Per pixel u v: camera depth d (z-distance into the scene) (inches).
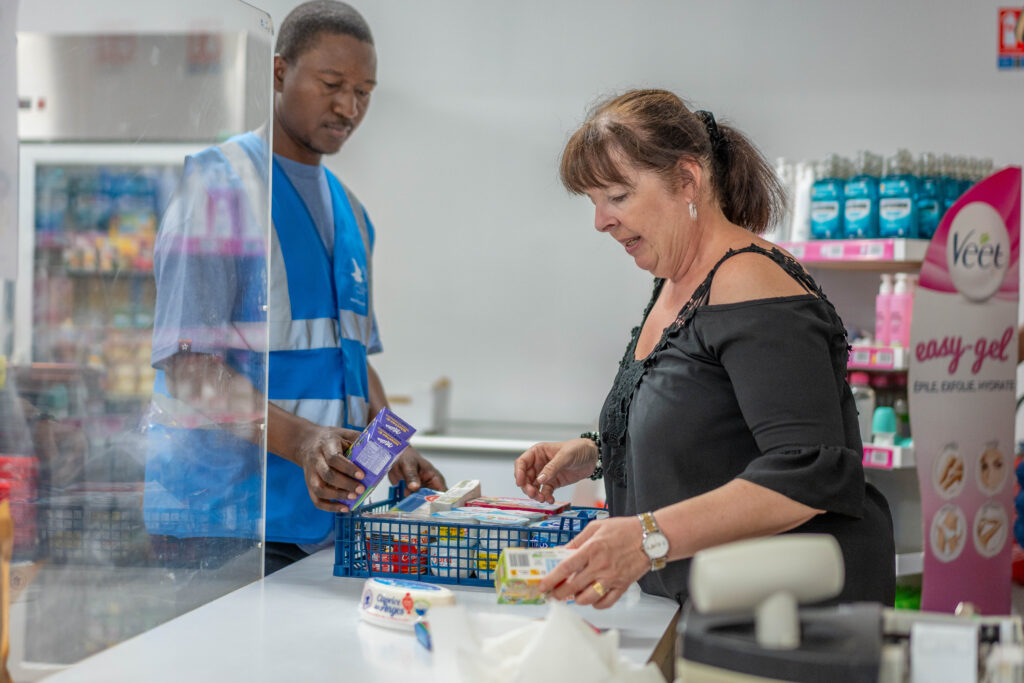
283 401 80.7
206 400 53.9
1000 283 115.2
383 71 192.7
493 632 44.1
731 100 179.5
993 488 116.3
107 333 46.8
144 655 47.7
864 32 173.8
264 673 45.3
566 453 72.1
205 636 50.9
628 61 183.9
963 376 113.7
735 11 178.7
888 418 125.5
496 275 190.9
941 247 111.7
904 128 172.9
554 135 187.5
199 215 51.4
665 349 58.6
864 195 128.3
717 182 62.2
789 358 52.4
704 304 56.7
